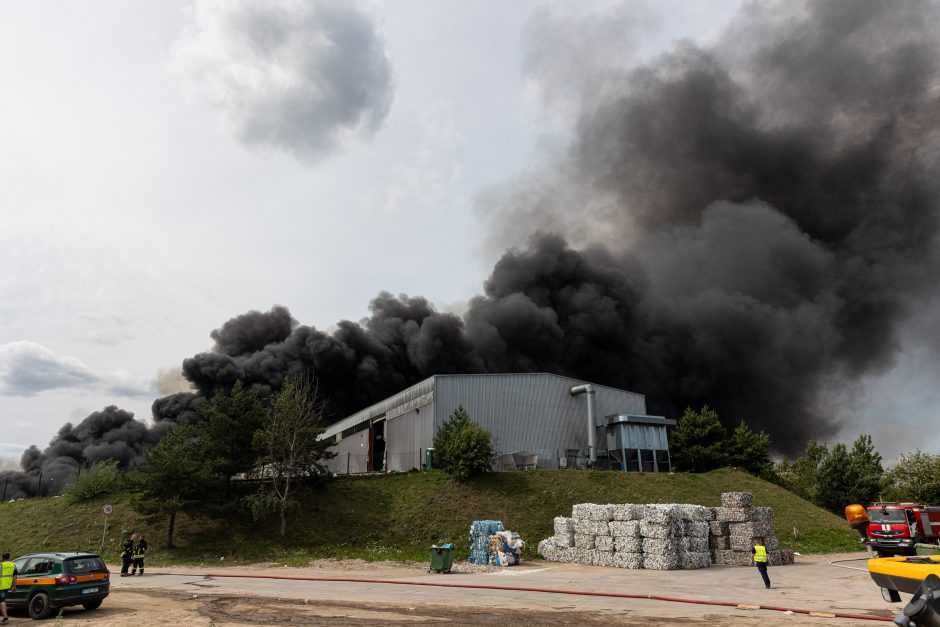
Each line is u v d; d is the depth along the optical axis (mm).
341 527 35844
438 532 35125
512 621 13758
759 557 19609
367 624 13477
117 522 34812
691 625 13055
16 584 15859
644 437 52125
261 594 18891
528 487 40406
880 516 26984
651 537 26328
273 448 36094
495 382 51250
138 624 14062
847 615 13906
